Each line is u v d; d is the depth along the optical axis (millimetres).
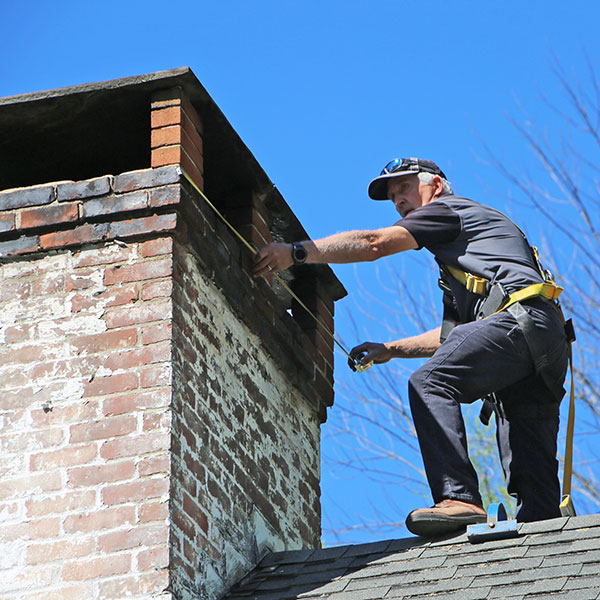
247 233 19281
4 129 18516
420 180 19484
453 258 18141
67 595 15078
